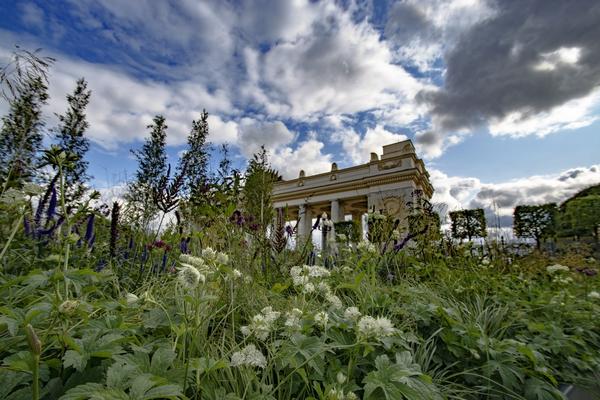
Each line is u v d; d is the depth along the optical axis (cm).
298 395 121
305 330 149
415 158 2152
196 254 247
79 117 725
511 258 455
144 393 79
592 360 198
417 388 121
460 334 188
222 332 161
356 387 120
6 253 192
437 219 456
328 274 169
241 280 207
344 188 2286
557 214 1031
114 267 253
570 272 400
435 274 357
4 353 105
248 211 380
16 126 256
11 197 162
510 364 174
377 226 352
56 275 116
